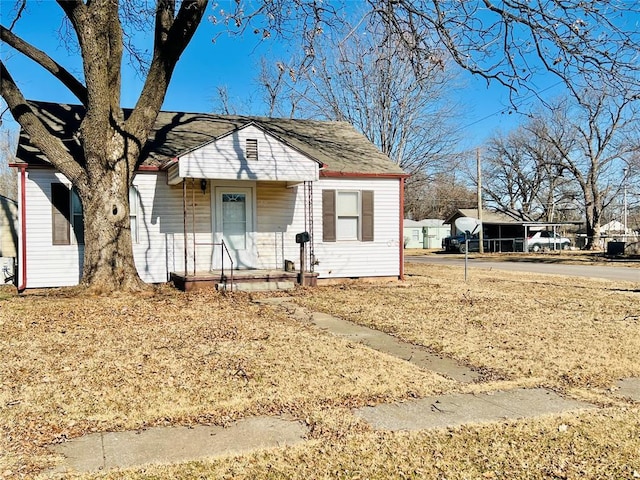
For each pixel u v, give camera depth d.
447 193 58.12
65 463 3.22
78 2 9.34
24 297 10.01
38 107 13.44
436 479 3.05
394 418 4.01
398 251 14.25
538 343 6.60
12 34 10.11
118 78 10.53
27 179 11.21
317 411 4.14
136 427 3.81
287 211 13.22
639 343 6.59
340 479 3.04
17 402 4.29
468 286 13.27
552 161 41.66
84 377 4.96
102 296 9.92
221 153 11.03
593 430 3.77
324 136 15.77
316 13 8.82
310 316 8.62
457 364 5.68
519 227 40.94
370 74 22.58
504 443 3.54
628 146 35.38
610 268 21.08
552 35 7.99
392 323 7.95
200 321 7.80
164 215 12.15
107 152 10.28
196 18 10.19
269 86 27.55
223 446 3.48
